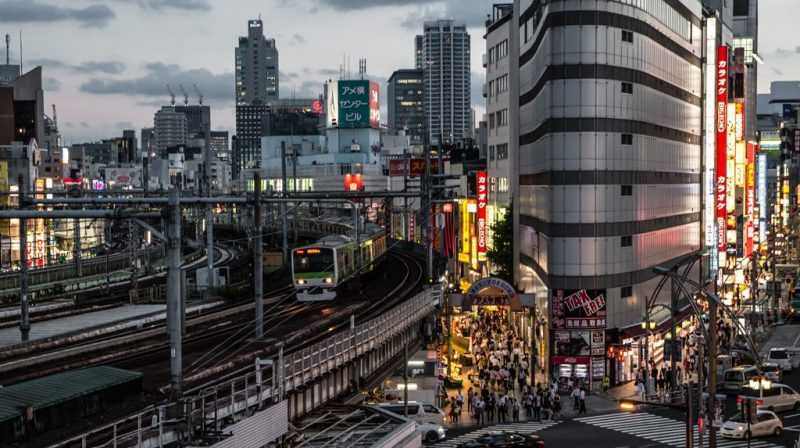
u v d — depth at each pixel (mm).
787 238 160875
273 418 31516
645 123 74000
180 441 26875
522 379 63625
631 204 71062
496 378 63531
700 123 97062
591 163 67625
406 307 56062
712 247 97062
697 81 95500
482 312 91438
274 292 81312
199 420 27969
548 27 68688
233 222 170875
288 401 35906
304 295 71250
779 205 184625
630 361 69812
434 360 56750
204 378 38531
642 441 50812
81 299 79875
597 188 67688
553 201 67812
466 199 113500
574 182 67500
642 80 72875
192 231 150625
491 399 58438
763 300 102375
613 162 68750
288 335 51250
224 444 27656
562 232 67625
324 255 71312
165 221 31406
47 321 62344
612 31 68500
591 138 67750
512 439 46500
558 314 67250
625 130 69938
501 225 96375
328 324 57469
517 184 92438
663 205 80938
